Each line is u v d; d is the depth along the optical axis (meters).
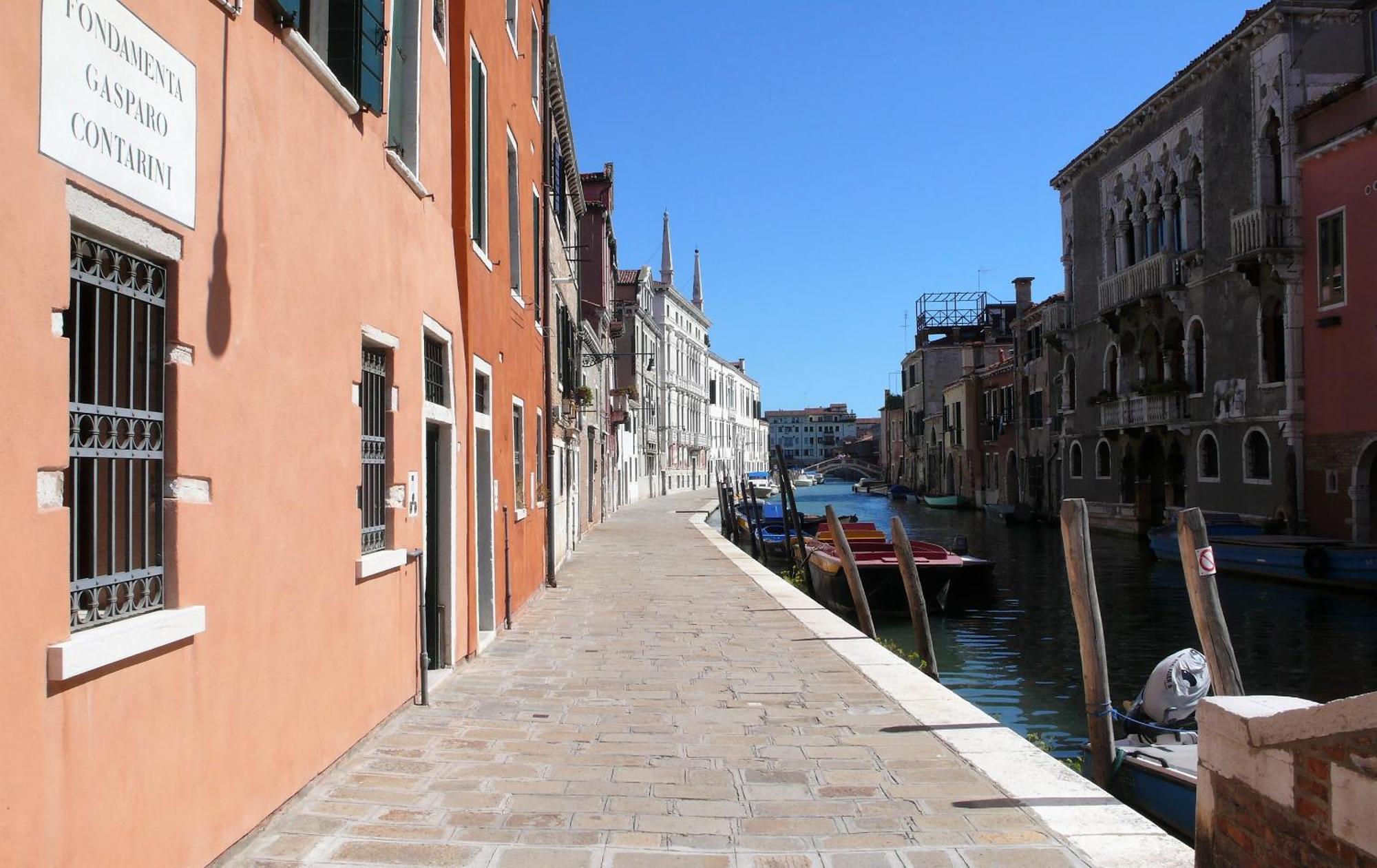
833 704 7.05
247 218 4.23
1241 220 23.55
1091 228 33.91
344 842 4.26
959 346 62.41
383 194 6.18
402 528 6.55
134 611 3.44
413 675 6.82
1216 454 25.89
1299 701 3.81
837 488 107.75
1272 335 23.56
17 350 2.76
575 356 24.31
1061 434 36.88
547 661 8.69
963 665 14.14
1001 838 4.41
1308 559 19.61
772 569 25.70
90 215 3.10
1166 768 7.14
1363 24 22.59
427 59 7.36
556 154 20.42
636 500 51.88
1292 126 22.48
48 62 2.89
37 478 2.85
